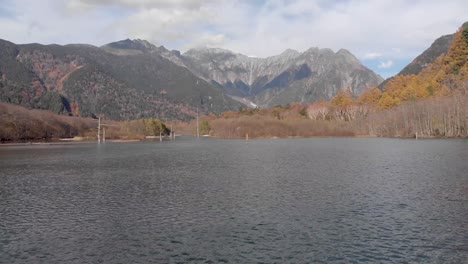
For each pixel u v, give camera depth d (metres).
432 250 22.53
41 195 38.94
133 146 132.25
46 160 77.06
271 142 151.88
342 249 22.75
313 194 38.09
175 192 39.94
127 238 24.95
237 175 52.09
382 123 195.25
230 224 27.81
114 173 55.56
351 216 29.66
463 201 34.22
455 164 60.78
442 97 173.62
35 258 21.72
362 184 43.56
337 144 127.88
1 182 47.59
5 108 183.25
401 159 70.75
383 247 23.02
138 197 37.53
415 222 27.91
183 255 22.00
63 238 25.03
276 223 27.95
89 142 168.00
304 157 78.50
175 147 122.94
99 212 31.61
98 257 21.80
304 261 21.08
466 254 21.91
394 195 37.22
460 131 157.50
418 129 171.25
